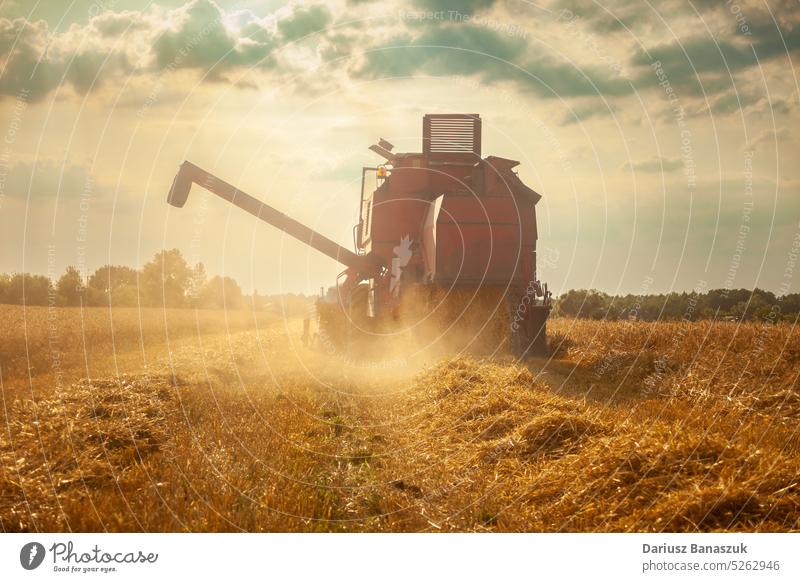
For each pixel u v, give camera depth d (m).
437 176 20.52
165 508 6.04
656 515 5.93
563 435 8.41
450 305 17.94
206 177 19.06
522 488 6.86
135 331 29.70
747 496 6.04
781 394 11.11
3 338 23.72
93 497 6.48
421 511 6.32
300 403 11.57
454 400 11.66
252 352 21.70
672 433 7.52
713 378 13.05
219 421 9.88
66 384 12.89
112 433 8.75
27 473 7.07
